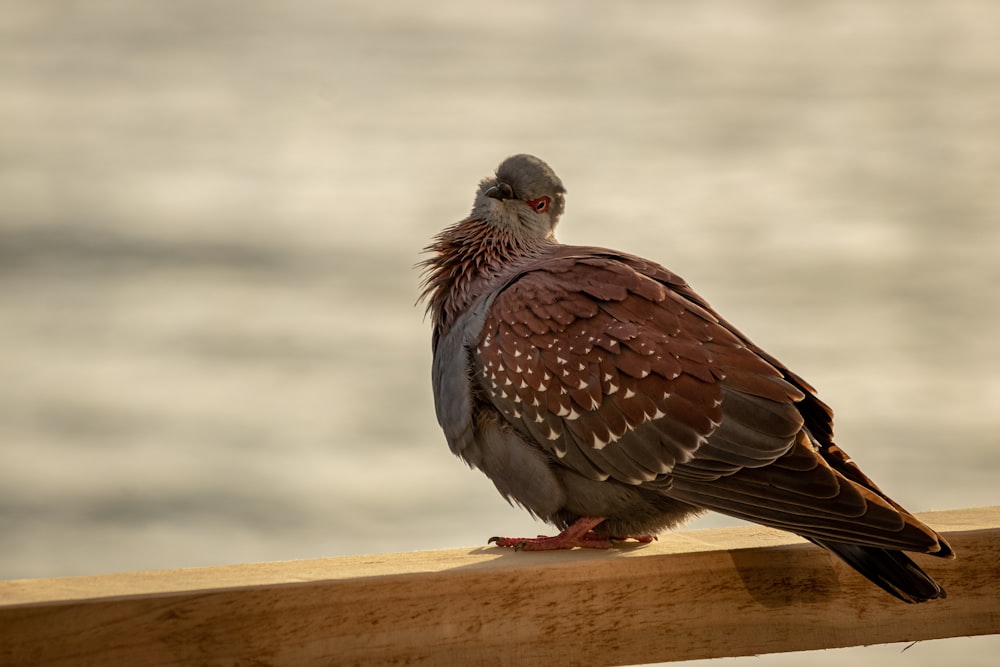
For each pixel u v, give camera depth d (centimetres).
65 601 638
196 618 657
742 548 759
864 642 771
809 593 764
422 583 695
